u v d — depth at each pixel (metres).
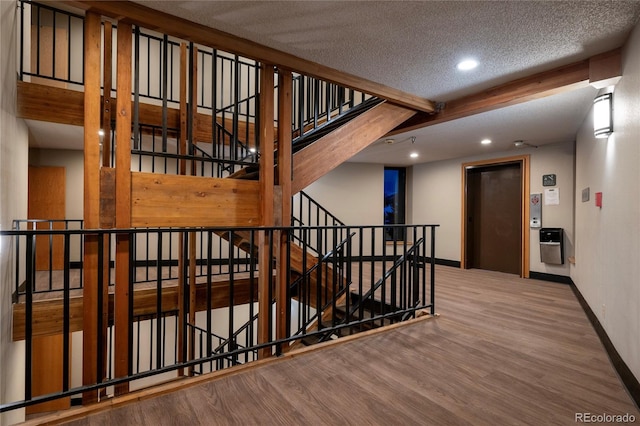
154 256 5.81
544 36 2.35
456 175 6.60
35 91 3.53
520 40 2.42
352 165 7.11
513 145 5.40
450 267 6.58
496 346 2.58
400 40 2.46
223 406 1.76
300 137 3.32
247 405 1.77
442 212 6.86
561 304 3.85
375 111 3.47
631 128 2.15
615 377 2.11
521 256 5.57
